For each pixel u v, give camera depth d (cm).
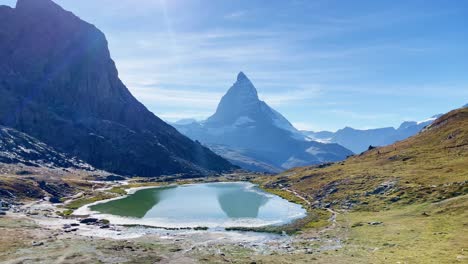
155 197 19862
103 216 13462
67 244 8125
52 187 19800
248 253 7581
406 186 12388
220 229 10962
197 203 17088
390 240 7550
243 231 10612
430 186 11644
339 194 14612
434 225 8050
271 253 7488
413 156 17650
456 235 7000
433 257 5819
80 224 11612
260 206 15688
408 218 9256
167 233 10362
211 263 6675
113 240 8969
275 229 10631
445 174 12719
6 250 7488
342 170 19475
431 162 15450
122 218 13025
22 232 9406
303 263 6312
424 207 9925
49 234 9412
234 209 14962
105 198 18912
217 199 18625
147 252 7619
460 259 5516
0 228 9738
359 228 9262
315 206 14138
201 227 11219
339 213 12006
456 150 16350
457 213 8562
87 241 8588
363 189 14000
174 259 7056
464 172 12306
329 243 8138
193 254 7475
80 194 19962
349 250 7169
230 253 7612
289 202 16475
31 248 7706
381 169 16612
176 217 13188
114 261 6875
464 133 18338
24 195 16925
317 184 18212
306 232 9931
